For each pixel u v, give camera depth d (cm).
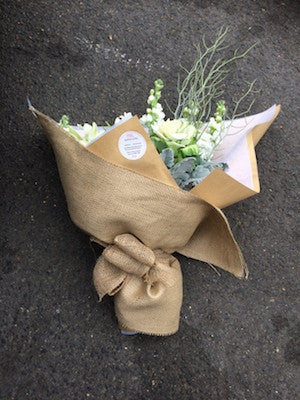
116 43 134
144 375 112
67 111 126
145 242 103
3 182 117
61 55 131
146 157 94
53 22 134
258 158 130
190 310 117
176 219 100
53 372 109
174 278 105
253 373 115
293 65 141
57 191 119
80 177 97
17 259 114
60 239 116
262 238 125
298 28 145
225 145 113
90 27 135
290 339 119
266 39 142
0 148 120
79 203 101
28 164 120
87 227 103
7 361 108
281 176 130
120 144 93
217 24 141
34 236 116
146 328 109
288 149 132
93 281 108
